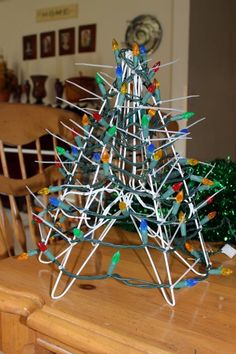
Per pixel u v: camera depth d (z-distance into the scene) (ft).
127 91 1.64
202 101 8.54
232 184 2.28
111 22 9.57
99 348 1.20
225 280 1.77
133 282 1.69
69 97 8.46
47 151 4.77
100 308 1.45
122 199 1.62
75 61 10.26
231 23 9.54
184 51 7.96
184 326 1.34
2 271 1.80
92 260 2.00
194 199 1.98
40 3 10.73
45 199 2.75
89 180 1.82
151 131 1.65
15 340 1.51
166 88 8.64
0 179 2.65
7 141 2.71
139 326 1.32
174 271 1.86
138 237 2.44
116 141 1.61
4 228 2.60
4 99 10.94
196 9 8.06
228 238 2.30
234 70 9.91
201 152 8.62
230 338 1.27
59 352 1.34
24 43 11.18
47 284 1.66
